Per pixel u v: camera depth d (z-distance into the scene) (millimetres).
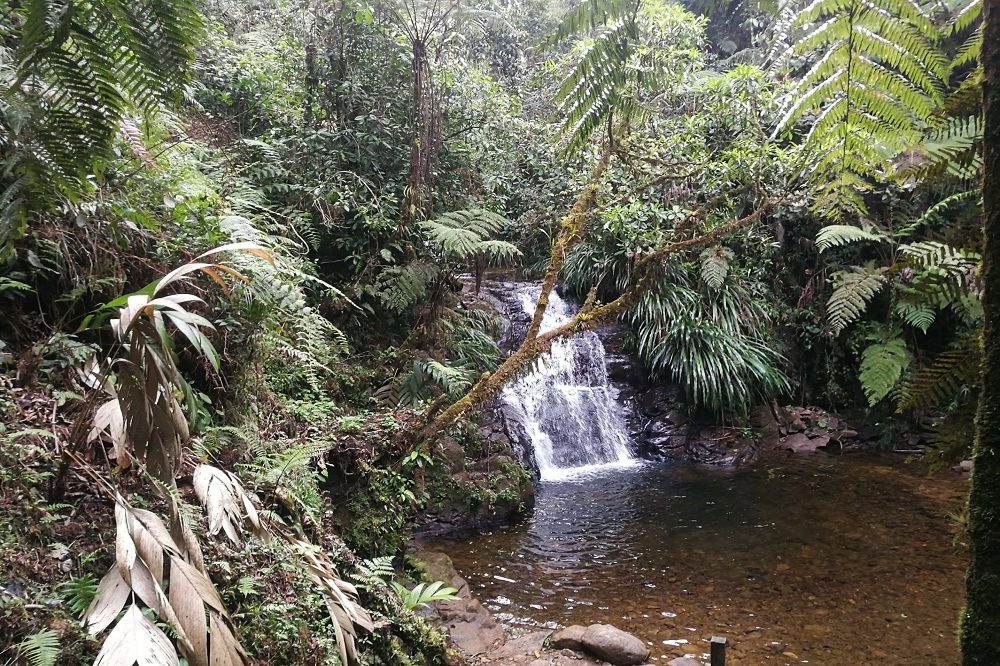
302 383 3703
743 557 4168
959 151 882
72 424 2090
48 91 931
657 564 4086
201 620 1384
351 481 3344
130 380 1521
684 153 6160
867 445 6840
